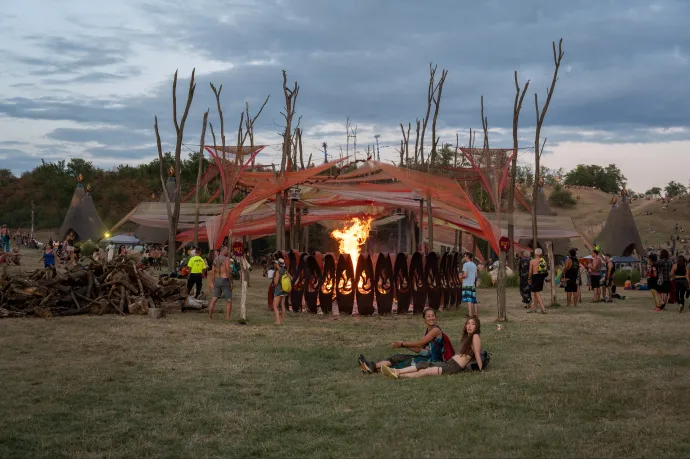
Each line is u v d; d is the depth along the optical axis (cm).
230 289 1808
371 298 1995
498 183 2828
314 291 2022
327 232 5644
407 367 1048
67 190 9900
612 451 642
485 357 1063
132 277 1877
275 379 1031
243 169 3212
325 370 1100
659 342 1374
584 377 989
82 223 5488
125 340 1377
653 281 2088
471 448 659
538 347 1317
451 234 5341
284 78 2817
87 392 929
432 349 1073
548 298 2650
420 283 2039
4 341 1328
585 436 692
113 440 723
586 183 17325
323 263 2050
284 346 1341
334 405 865
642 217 12888
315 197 3569
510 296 2852
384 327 1706
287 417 812
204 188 5894
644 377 986
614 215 5822
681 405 821
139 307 1811
